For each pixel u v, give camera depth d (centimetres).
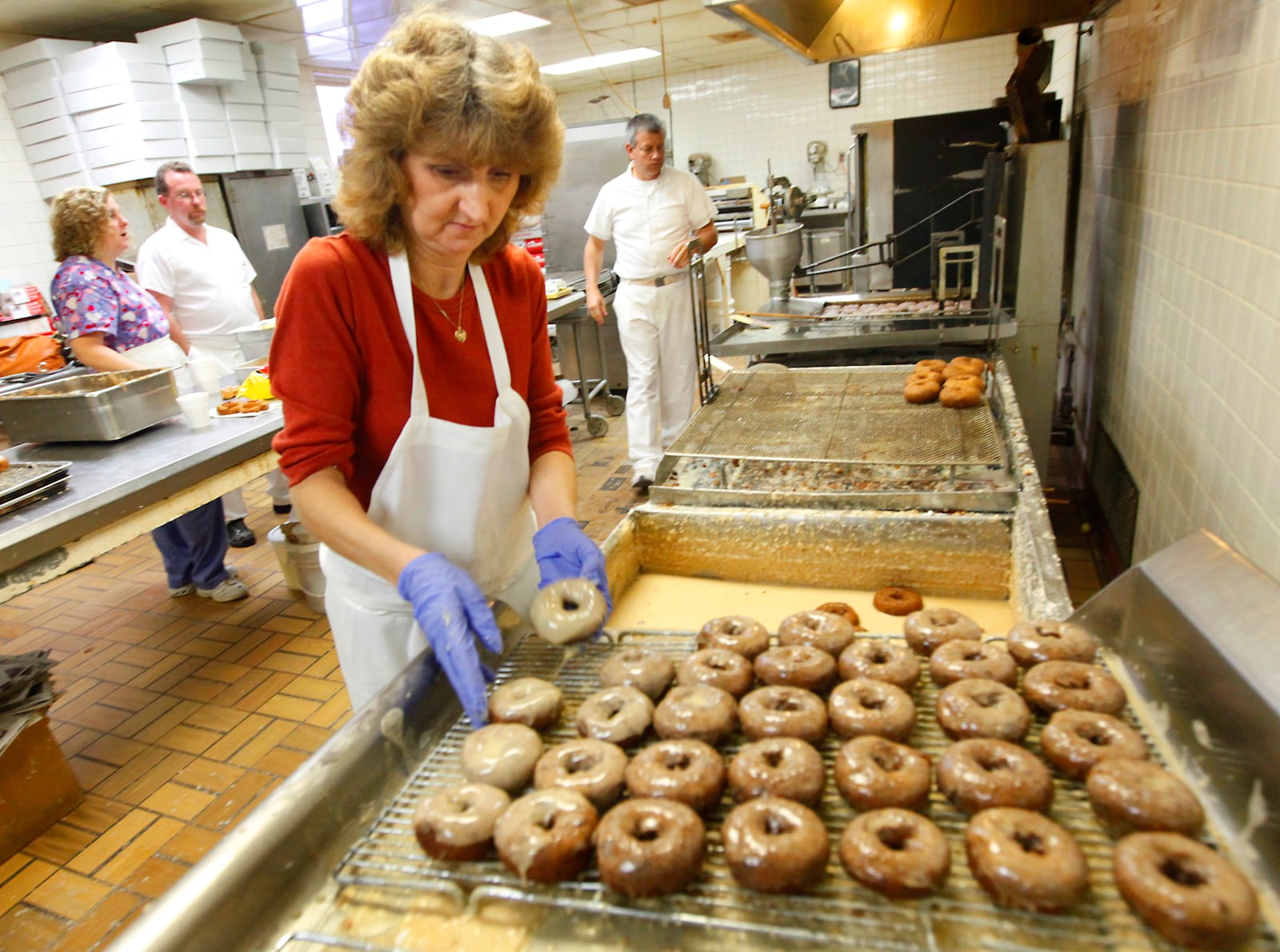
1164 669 97
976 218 466
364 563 114
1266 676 79
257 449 245
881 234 584
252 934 75
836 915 73
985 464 167
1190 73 204
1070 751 87
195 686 267
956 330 273
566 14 567
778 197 557
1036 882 70
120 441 240
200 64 464
